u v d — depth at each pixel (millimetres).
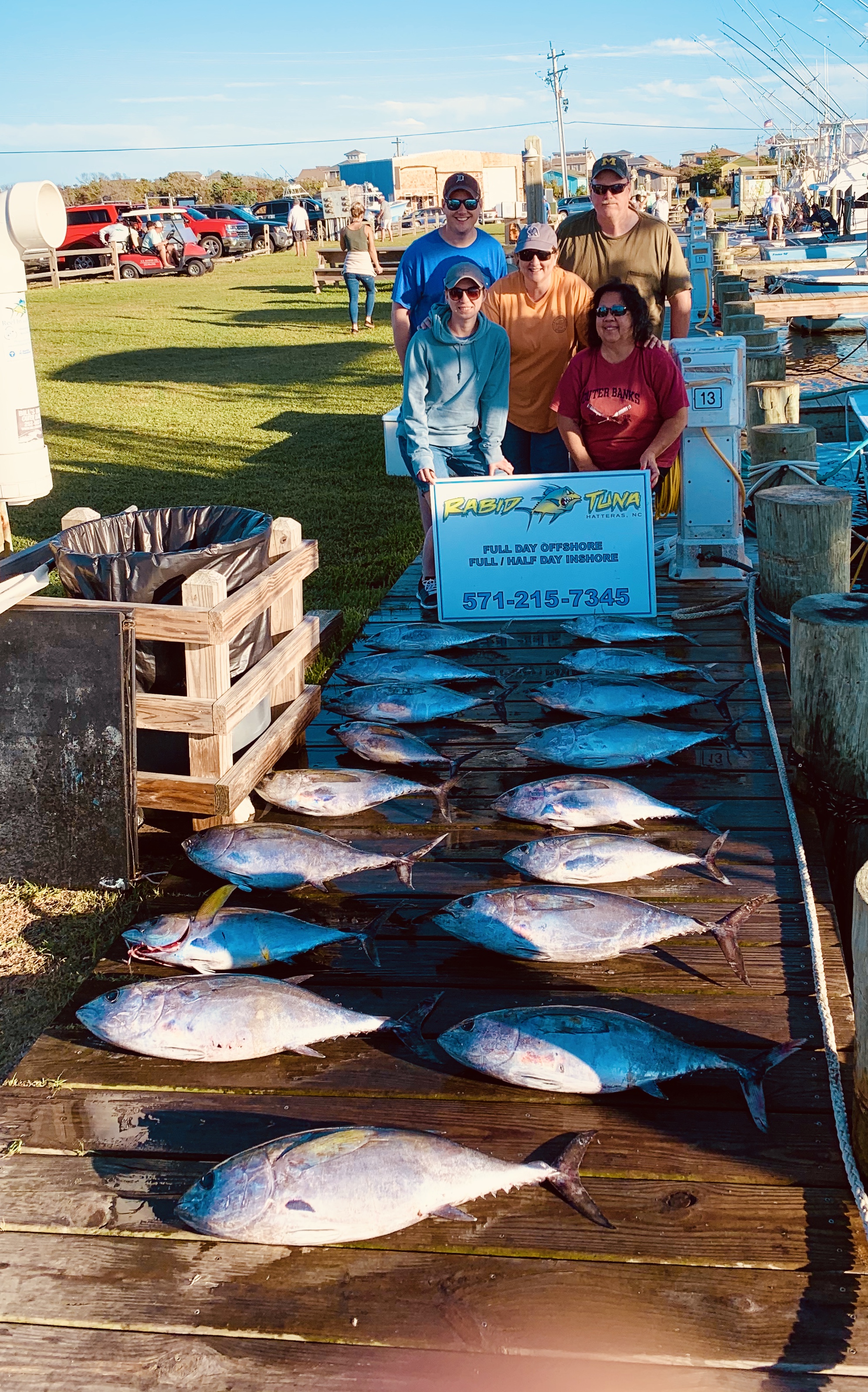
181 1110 2932
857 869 4285
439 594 6387
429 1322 2303
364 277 20828
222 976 3182
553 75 63875
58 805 4117
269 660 4578
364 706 5105
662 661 5344
